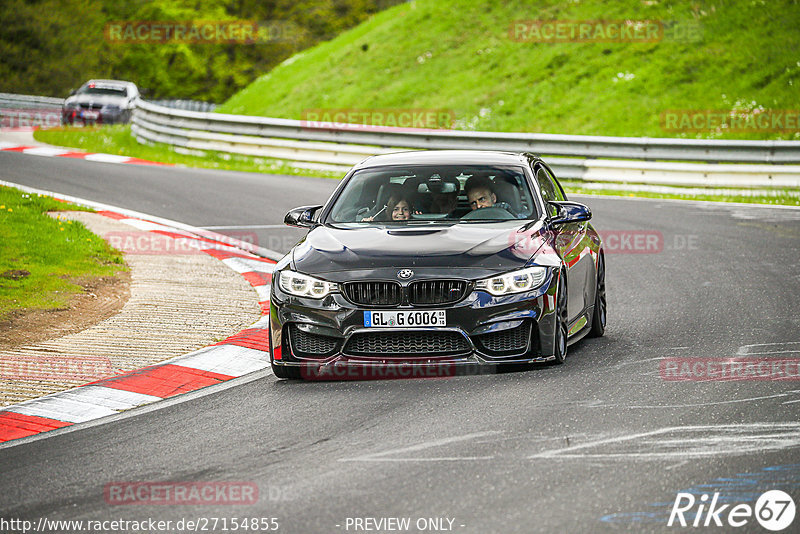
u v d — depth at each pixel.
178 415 19.88
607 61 85.81
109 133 89.31
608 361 23.05
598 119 78.81
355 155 69.00
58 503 14.89
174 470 16.30
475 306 21.16
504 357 21.39
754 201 55.66
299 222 24.88
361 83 97.19
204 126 76.62
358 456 16.58
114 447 17.80
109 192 54.38
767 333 25.67
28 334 26.52
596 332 26.17
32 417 19.95
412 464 16.00
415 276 21.25
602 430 17.50
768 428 17.34
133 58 154.25
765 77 77.25
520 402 19.55
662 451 16.22
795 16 83.06
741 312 28.52
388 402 20.03
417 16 105.19
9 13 154.25
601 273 26.77
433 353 21.38
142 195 53.88
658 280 34.22
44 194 51.66
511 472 15.40
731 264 36.56
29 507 14.76
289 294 21.98
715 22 85.75
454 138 66.81
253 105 104.50
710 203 53.44
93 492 15.34
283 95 102.50
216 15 153.12
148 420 19.59
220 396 21.31
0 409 20.47
